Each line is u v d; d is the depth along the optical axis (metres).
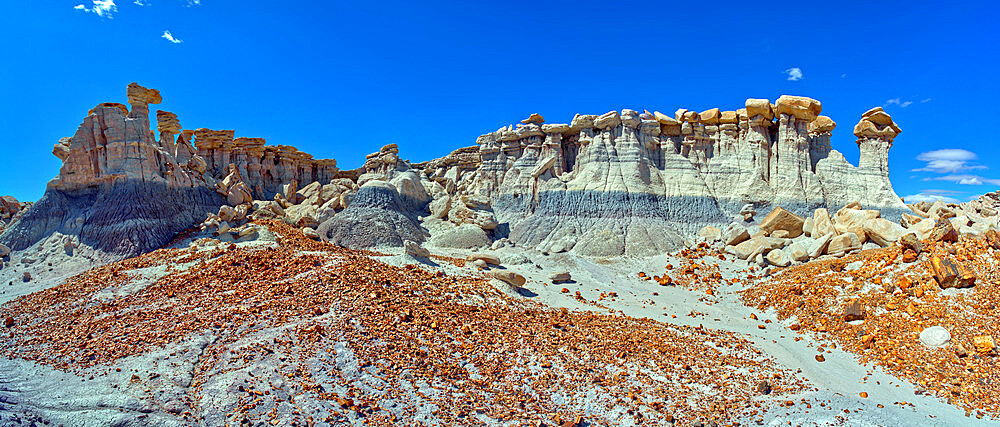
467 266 30.05
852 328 22.02
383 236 41.59
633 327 22.25
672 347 19.75
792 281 28.42
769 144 47.31
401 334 18.31
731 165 46.62
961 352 18.31
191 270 26.42
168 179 38.66
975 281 21.75
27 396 13.94
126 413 13.21
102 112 37.84
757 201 44.53
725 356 19.31
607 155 46.34
